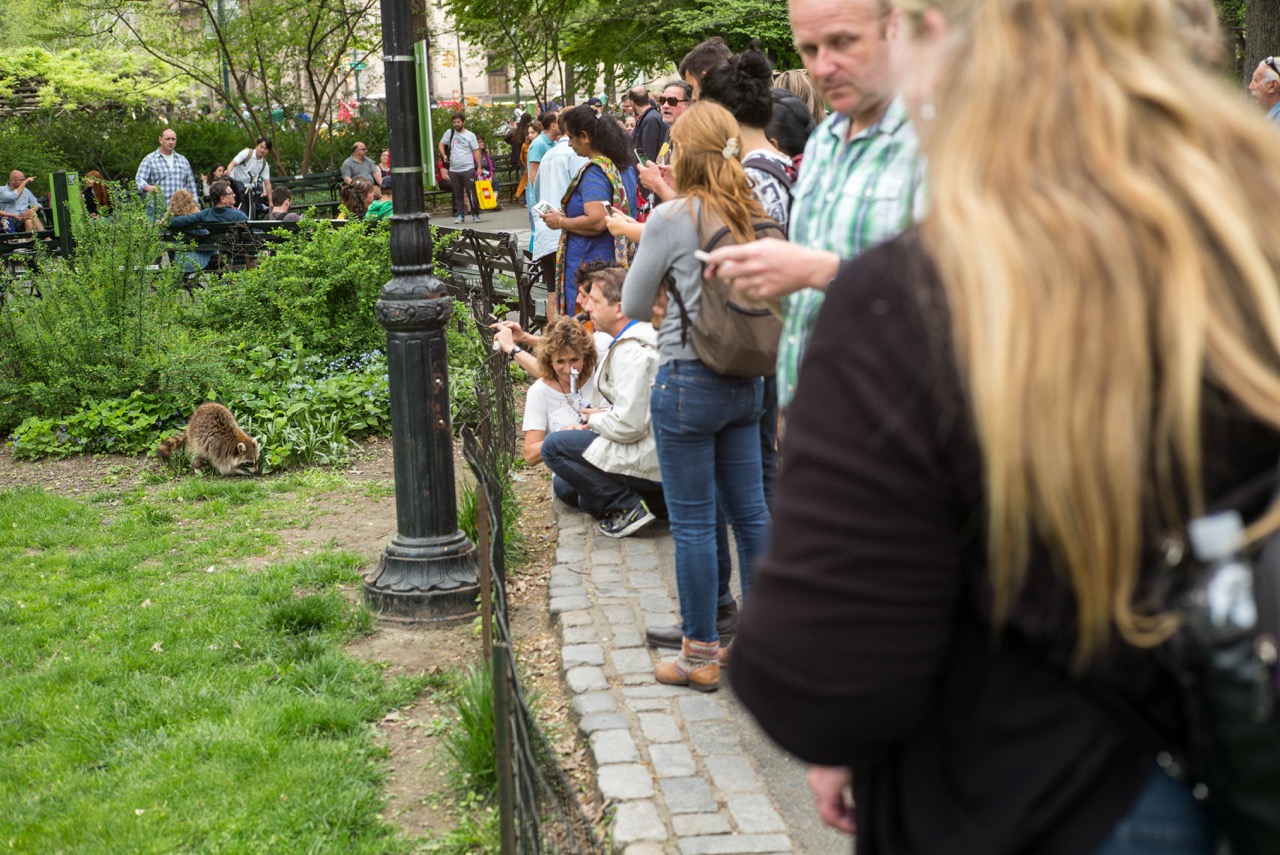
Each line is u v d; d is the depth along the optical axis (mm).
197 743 3887
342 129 30438
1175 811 1058
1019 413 948
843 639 1051
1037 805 1061
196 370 8148
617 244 7496
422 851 3301
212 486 7047
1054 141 1002
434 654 4602
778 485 1123
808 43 2387
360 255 9242
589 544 5352
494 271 11625
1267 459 996
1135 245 956
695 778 3385
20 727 4105
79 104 27656
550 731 3818
